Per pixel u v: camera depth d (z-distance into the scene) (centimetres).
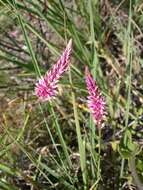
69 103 41
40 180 37
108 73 43
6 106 43
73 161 38
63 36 41
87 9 41
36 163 32
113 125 37
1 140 33
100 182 34
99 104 25
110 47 45
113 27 45
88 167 35
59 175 32
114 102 37
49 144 39
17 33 49
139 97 40
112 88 42
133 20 40
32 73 39
